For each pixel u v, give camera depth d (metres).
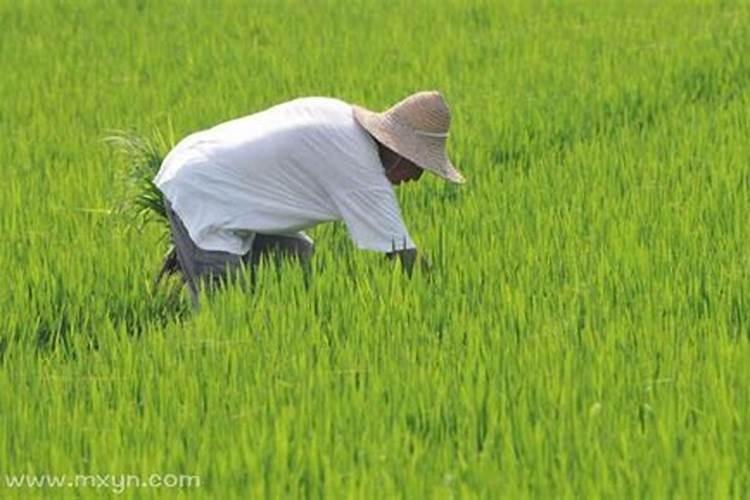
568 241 23.47
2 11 46.75
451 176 20.78
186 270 21.52
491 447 16.73
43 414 18.03
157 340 20.03
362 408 17.69
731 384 18.19
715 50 38.06
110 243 24.41
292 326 20.23
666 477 15.83
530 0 46.88
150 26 44.34
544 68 37.25
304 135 20.91
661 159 29.00
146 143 24.55
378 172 20.81
